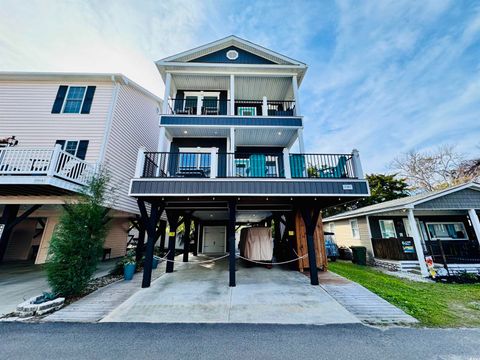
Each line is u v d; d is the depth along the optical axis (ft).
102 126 28.78
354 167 21.44
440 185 66.39
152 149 41.29
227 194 19.92
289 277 23.35
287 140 31.63
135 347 10.31
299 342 10.80
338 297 16.99
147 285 19.83
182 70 29.55
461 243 30.94
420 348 10.28
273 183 20.34
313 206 22.41
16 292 18.48
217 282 21.38
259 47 30.99
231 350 10.11
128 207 31.91
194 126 27.20
